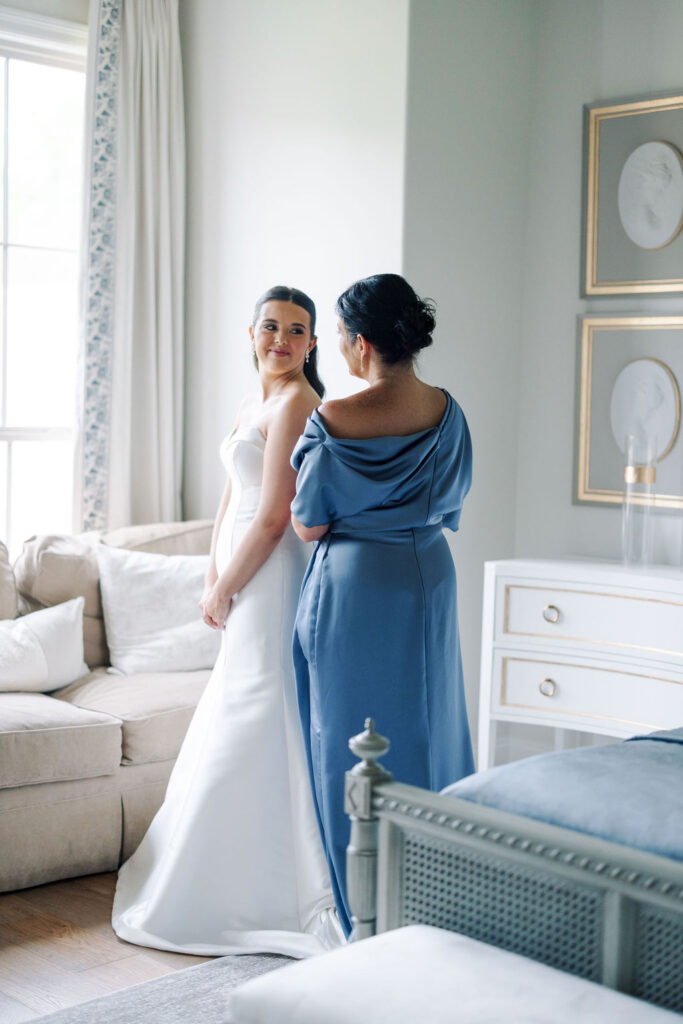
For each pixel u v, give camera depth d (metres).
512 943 1.70
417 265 3.70
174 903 2.79
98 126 4.16
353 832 1.87
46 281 4.32
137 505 4.39
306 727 2.76
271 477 2.86
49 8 4.17
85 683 3.59
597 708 3.47
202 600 3.02
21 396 4.28
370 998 1.52
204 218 4.34
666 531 3.84
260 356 2.97
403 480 2.61
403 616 2.62
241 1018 1.59
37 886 3.15
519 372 4.20
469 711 4.04
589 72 3.99
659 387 3.85
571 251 4.06
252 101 4.11
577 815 1.71
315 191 3.90
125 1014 2.43
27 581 3.76
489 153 3.96
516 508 4.23
